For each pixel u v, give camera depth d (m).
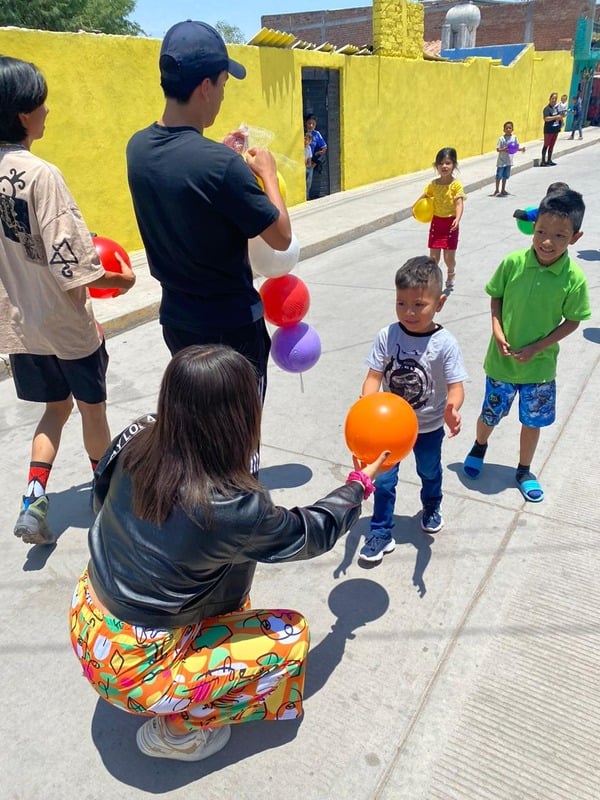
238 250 2.32
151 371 5.09
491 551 2.89
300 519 1.73
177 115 2.18
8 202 2.45
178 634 1.73
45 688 2.29
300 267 8.08
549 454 3.63
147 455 1.60
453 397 2.50
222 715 1.87
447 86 15.85
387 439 2.11
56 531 3.13
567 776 1.93
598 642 2.40
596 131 26.22
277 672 1.85
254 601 2.65
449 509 3.19
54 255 2.45
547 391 3.05
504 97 19.25
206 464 1.55
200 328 2.41
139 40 7.66
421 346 2.55
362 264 8.07
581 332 5.42
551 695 2.19
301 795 1.90
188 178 2.08
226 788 1.93
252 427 1.59
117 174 7.86
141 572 1.61
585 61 24.77
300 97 10.99
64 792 1.94
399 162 14.70
